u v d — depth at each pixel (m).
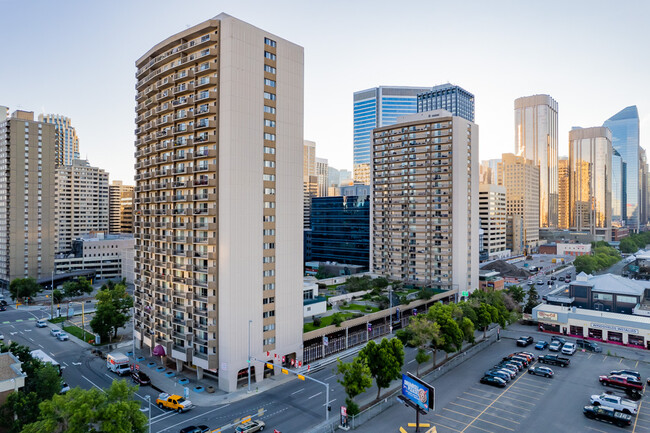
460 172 143.00
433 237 146.38
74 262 190.12
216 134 73.88
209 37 74.94
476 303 102.06
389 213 157.88
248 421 57.50
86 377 77.00
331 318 98.88
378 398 66.62
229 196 71.69
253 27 75.31
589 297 120.62
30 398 49.97
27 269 172.12
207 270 74.38
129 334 106.75
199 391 70.62
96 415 43.97
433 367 80.88
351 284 130.12
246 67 74.00
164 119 83.25
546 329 109.81
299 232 83.06
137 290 93.50
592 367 81.94
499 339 103.06
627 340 97.81
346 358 88.19
